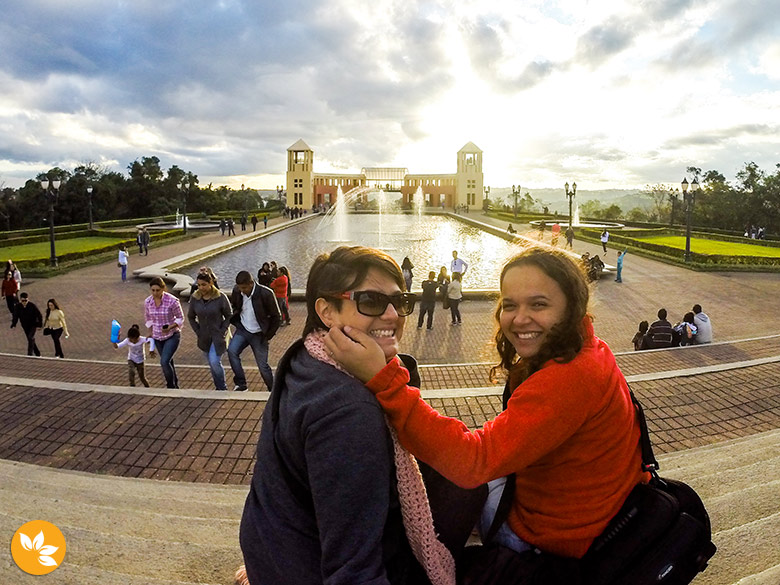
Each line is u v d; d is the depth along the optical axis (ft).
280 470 4.39
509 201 296.71
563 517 4.92
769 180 174.70
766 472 11.22
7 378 21.54
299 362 4.55
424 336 39.93
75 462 15.01
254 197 331.77
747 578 6.78
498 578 5.00
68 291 58.44
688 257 74.38
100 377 27.73
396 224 168.76
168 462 15.03
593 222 162.61
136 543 8.39
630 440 5.05
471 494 5.31
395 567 4.62
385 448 4.07
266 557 4.40
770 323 43.86
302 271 72.95
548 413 4.47
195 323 22.77
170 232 113.70
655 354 29.19
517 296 4.95
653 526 4.67
